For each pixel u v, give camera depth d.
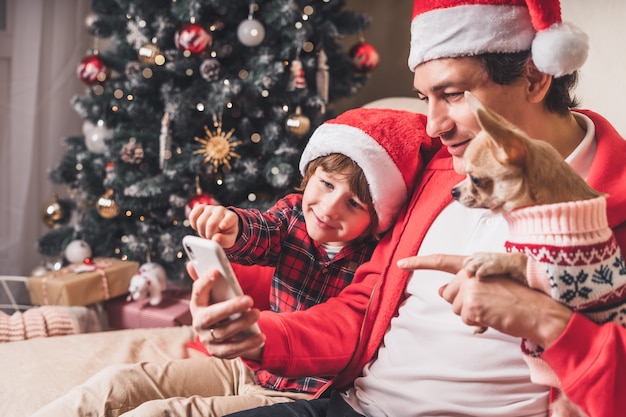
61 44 3.16
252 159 2.59
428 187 1.21
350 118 1.29
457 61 0.98
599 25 1.75
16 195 3.17
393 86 3.28
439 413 1.01
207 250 0.92
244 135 2.60
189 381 1.34
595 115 1.10
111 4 2.72
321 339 1.16
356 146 1.23
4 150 3.15
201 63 2.54
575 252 0.80
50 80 3.17
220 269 0.92
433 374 1.03
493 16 0.96
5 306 2.79
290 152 2.52
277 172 2.50
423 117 1.36
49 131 3.20
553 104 1.04
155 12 2.56
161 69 2.55
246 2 2.52
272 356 1.09
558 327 0.83
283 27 2.50
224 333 0.93
